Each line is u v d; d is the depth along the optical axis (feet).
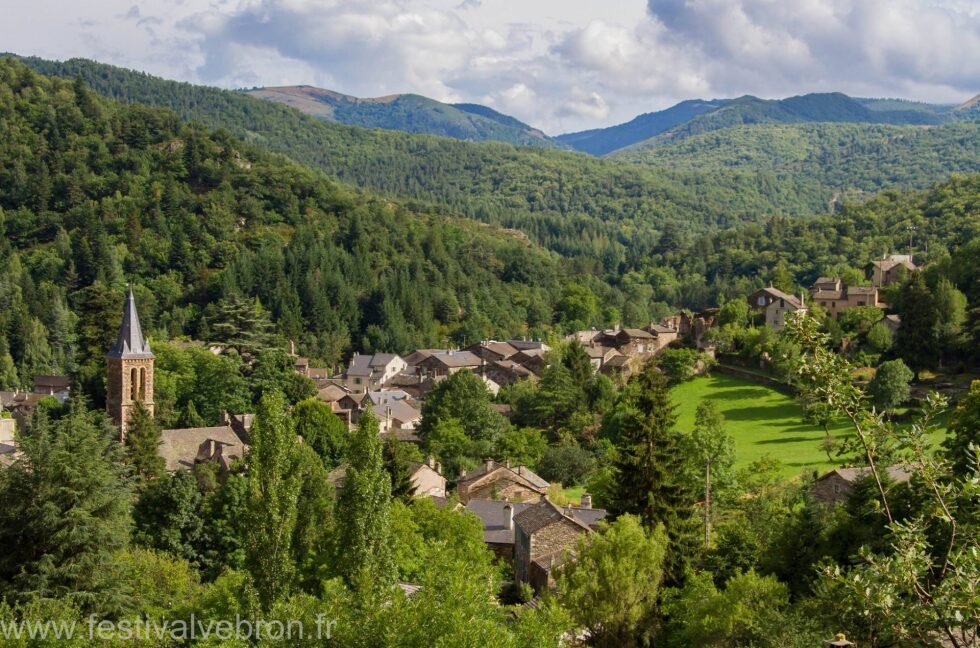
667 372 463.83
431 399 422.00
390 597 113.80
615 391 441.27
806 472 283.59
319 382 540.93
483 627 100.63
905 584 74.43
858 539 172.24
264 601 139.54
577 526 217.15
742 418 397.80
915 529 74.95
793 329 81.56
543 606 125.29
